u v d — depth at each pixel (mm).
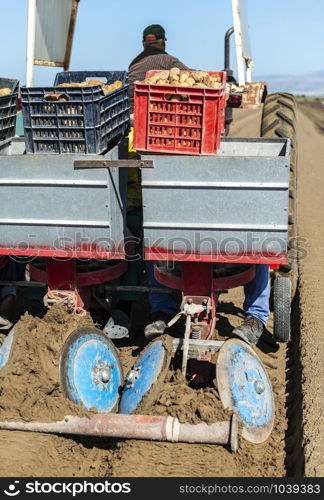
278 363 6191
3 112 5711
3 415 4535
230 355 4711
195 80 5043
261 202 4656
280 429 5070
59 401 4512
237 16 7980
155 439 4316
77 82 6352
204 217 4730
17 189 4926
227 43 8062
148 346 5027
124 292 5777
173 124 4645
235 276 5242
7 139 5871
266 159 4582
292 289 6695
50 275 5320
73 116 4828
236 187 4645
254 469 4531
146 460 4539
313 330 6332
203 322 5172
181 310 5160
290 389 5664
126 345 6332
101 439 4910
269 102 7660
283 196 4633
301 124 31156
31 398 4516
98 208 4855
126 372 5633
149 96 4621
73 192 4855
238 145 5945
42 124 4926
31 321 4875
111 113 5207
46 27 7879
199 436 4285
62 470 4539
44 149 4957
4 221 4992
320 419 4805
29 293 6020
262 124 7277
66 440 4871
